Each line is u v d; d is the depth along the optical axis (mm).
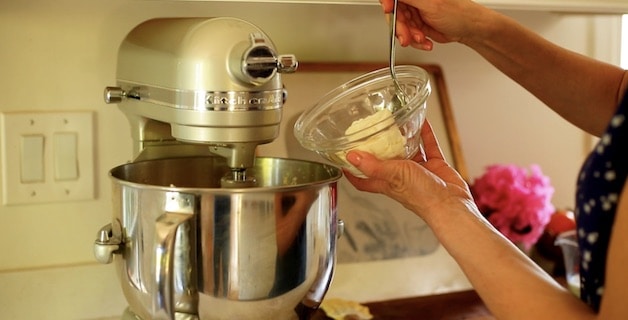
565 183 1394
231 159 818
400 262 1202
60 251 1047
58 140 1023
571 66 928
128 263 814
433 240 1225
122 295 1072
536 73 935
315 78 1143
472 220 722
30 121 1006
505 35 913
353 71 1165
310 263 811
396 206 1197
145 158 939
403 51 1218
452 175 836
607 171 602
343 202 1160
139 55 882
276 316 805
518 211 1204
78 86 1026
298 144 1135
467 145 1297
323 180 896
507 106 1315
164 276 749
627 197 562
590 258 629
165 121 835
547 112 1351
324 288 849
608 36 1387
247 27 793
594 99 925
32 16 992
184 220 752
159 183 947
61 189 1033
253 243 768
